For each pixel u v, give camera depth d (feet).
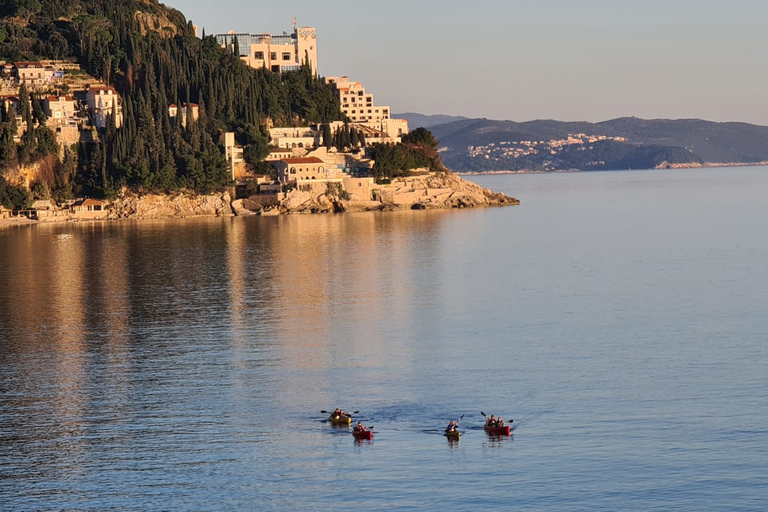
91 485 292.40
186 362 426.92
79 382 395.75
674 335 475.31
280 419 348.18
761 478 291.38
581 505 277.64
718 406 354.54
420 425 341.82
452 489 288.51
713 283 645.92
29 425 342.85
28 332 492.95
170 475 299.38
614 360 425.69
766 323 500.33
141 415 352.28
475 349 449.89
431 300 583.17
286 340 469.57
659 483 289.74
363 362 426.10
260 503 281.95
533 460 307.99
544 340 467.52
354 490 288.92
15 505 279.90
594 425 337.52
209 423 344.08
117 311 546.67
